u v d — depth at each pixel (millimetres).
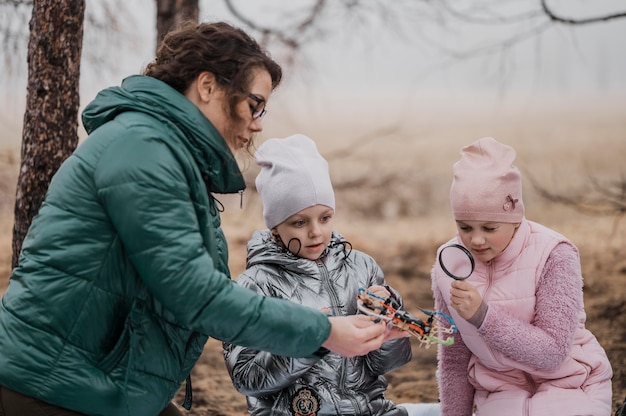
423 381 5242
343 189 11141
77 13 3359
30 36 3373
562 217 10969
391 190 13297
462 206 2582
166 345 2229
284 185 2689
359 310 2486
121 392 2162
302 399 2654
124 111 2199
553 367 2564
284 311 2146
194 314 2080
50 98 3338
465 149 2658
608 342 5609
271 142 2807
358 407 2674
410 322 2416
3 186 5656
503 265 2656
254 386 2613
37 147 3346
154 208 2055
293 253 2748
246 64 2217
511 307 2627
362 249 10461
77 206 2109
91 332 2137
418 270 9156
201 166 2217
